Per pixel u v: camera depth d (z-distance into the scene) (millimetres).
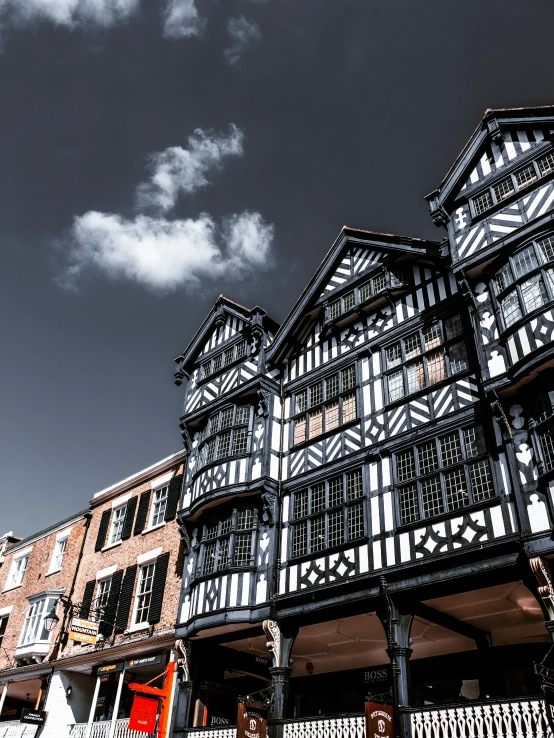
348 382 15656
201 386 19797
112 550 21172
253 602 14242
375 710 10609
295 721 12508
